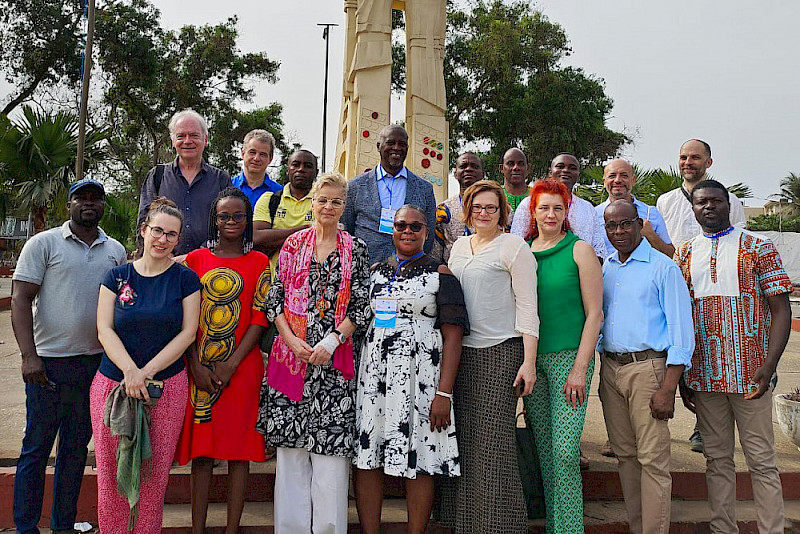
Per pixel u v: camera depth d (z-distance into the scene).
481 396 3.14
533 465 3.63
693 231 4.63
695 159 4.61
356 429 3.13
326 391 3.11
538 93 18.75
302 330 3.16
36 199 13.23
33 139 13.21
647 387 3.21
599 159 20.42
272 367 3.19
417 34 8.63
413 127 8.48
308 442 3.05
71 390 3.28
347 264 3.23
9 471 3.72
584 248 3.28
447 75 19.05
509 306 3.21
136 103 20.62
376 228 3.96
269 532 3.44
